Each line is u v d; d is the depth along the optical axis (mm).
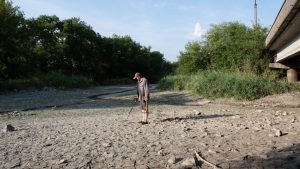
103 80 84062
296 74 33438
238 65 36625
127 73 96562
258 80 27297
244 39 38062
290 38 25469
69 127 12727
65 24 74625
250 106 22375
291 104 22594
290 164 6688
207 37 43812
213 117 15203
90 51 79250
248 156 7461
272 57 36125
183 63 44281
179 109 20328
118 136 10414
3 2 41344
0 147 9188
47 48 71312
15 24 41656
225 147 8492
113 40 97750
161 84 40031
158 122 13539
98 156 8000
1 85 37781
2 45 40594
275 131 10484
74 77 54375
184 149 8430
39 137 10617
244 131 10742
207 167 6848
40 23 71000
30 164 7461
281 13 20203
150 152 8242
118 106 22938
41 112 19781
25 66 47594
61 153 8367
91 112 19312
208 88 28141
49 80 47844
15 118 16938
